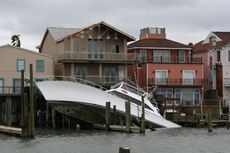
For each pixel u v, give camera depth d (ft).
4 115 217.77
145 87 262.47
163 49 293.02
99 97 204.33
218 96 304.09
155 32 315.99
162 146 149.69
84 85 203.31
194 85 284.00
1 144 149.79
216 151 139.64
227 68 307.78
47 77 236.63
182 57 294.87
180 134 186.80
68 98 201.26
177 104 274.16
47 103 209.56
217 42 324.39
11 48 247.29
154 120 210.18
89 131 193.88
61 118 218.59
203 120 225.76
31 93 161.89
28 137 165.48
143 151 139.13
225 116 241.55
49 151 136.87
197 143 157.89
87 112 205.16
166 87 280.51
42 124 223.51
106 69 262.47
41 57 251.39
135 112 205.98
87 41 259.80
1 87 233.55
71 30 279.28
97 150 139.33
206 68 321.11
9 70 246.27
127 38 265.95
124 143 155.12
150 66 281.54
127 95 207.00
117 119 205.05
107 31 262.47
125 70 264.72
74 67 257.14
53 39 270.46
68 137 170.91
